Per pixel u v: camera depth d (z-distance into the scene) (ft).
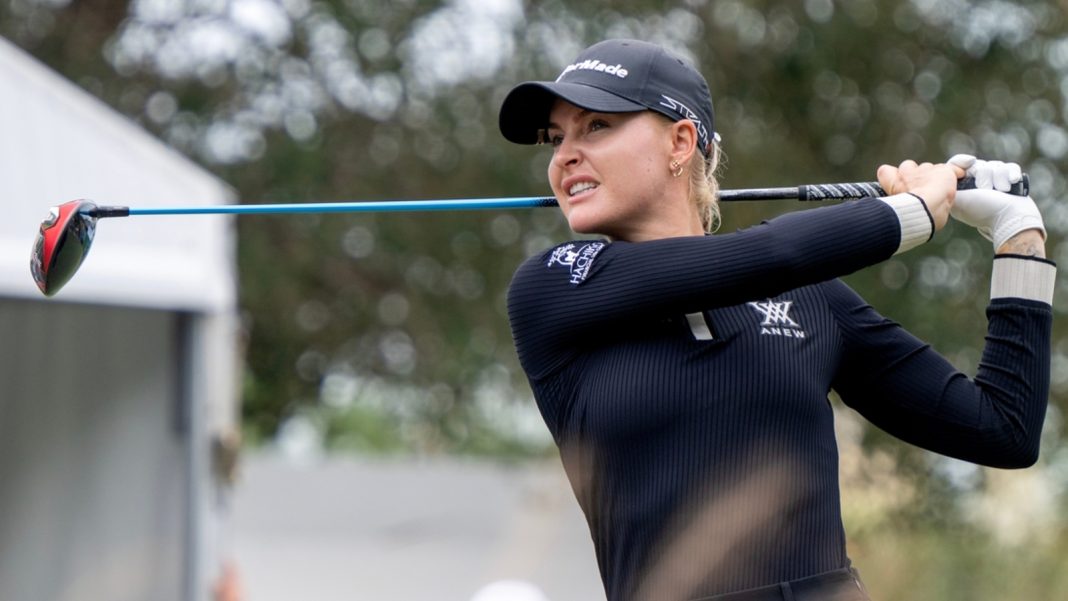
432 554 114.21
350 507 124.26
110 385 75.05
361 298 155.33
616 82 33.32
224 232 74.69
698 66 143.02
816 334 33.19
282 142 150.92
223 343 77.41
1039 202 139.74
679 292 31.42
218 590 76.43
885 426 35.47
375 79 152.15
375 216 151.43
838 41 142.51
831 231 31.83
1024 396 34.27
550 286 32.91
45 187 66.74
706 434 31.24
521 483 129.49
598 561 33.53
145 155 70.08
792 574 31.12
